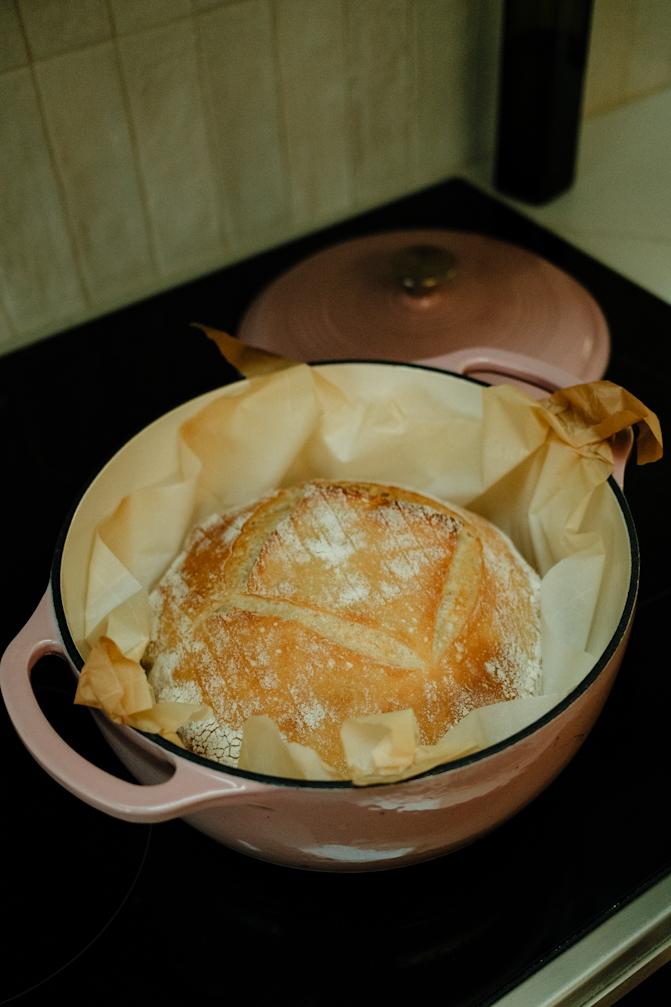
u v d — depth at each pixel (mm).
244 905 620
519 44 947
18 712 551
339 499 671
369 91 984
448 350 833
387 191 1064
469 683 614
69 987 595
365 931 607
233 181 970
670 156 1085
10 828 656
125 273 969
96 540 651
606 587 632
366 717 527
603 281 958
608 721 676
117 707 545
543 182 1030
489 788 546
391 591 632
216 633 632
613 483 633
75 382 909
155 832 651
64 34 829
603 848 629
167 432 672
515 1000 583
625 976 618
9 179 869
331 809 530
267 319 875
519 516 710
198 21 870
